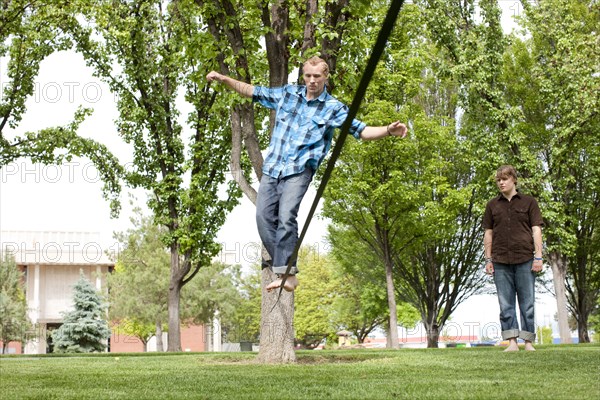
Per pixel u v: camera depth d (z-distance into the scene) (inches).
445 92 1096.8
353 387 156.6
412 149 883.4
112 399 143.0
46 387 178.5
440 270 1092.5
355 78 351.3
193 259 901.2
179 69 888.9
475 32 942.4
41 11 828.0
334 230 1094.4
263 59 368.5
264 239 145.5
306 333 1761.8
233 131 362.3
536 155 1016.9
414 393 139.6
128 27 868.0
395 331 903.1
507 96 1067.3
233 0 367.9
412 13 900.0
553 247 938.1
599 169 964.0
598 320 1745.8
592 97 912.3
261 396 141.2
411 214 896.9
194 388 164.9
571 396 126.3
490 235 311.7
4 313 1557.6
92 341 1439.5
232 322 2048.5
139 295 1432.1
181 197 874.1
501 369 204.7
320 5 357.1
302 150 143.3
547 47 1003.3
